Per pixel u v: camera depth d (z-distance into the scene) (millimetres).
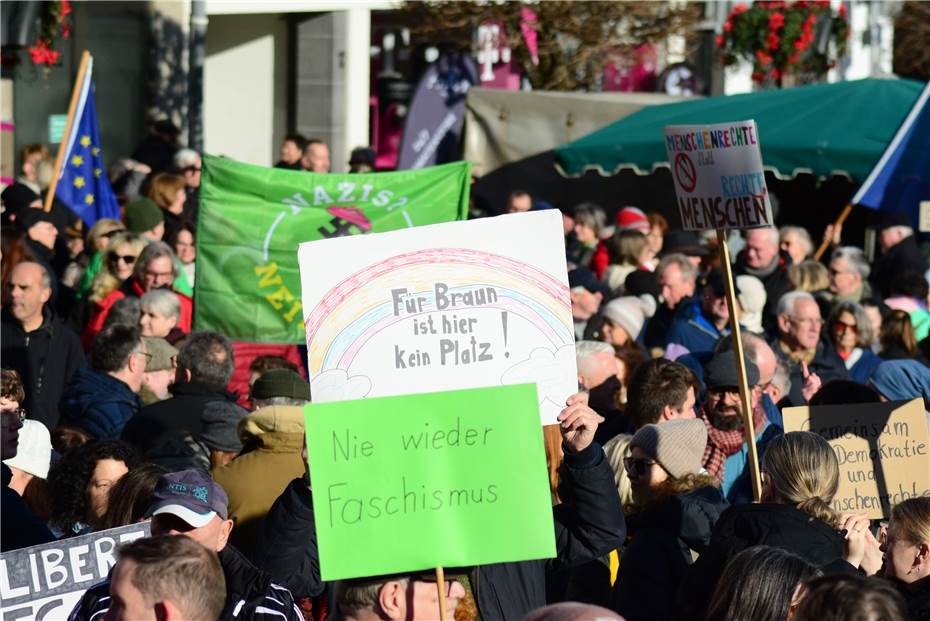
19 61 20781
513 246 6422
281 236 13078
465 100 24562
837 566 6918
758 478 8211
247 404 13242
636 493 7863
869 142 19781
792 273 15516
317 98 29969
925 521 6906
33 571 6727
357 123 30156
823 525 7047
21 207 17172
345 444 5703
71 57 26016
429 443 5762
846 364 13109
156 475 7348
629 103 23531
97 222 14984
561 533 6777
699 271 17359
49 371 12539
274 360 11000
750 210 8828
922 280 15383
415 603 5816
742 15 28469
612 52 29547
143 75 27812
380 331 6328
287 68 30484
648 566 7516
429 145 24750
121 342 10648
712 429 9594
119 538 6832
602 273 18844
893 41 37812
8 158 24203
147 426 9750
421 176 13336
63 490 7832
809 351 12664
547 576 8078
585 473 6590
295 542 6684
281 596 6438
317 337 6316
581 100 23922
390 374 6309
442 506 5742
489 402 5812
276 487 8156
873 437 8680
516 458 5793
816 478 7172
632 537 7945
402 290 6363
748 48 28594
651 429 7828
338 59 29781
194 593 5223
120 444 7910
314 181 13180
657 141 21203
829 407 8656
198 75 19938
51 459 8867
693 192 9117
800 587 5746
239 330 13062
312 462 5672
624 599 7523
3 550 7430
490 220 6422
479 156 24578
